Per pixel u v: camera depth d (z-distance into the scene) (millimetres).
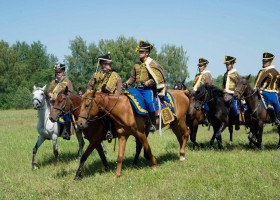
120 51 52094
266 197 4469
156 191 5012
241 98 8344
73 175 6344
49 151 9078
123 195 4820
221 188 4941
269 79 8688
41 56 78375
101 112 5930
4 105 55250
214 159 7250
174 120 7195
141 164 7305
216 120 8836
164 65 59219
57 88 7320
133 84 6648
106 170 6781
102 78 6680
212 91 8625
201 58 10094
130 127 5938
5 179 6094
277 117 8789
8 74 60250
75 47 58688
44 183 5730
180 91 7551
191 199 4457
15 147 9727
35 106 6707
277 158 7125
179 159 7555
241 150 8828
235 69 9156
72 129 7828
